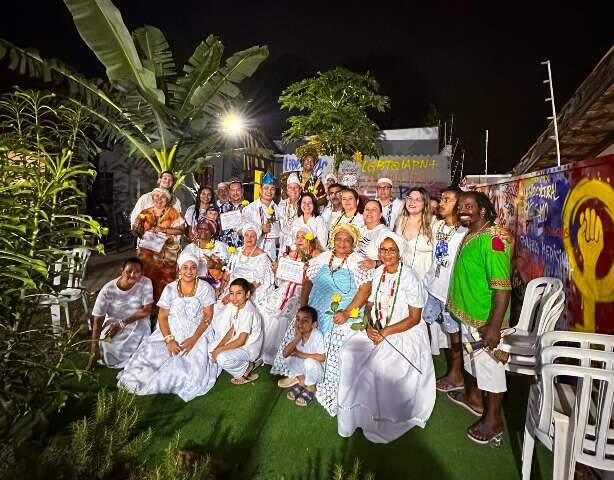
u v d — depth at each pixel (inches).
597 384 122.4
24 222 106.5
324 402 151.9
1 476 89.0
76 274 128.4
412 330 147.4
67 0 249.4
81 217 113.5
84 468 98.7
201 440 133.0
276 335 191.5
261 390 167.3
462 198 141.3
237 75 317.4
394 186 539.8
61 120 140.8
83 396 155.9
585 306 143.1
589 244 141.5
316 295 169.6
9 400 104.0
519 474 120.0
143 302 191.2
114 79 280.5
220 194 273.3
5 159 109.7
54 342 117.7
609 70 176.9
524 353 137.0
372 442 134.6
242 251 210.2
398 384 139.9
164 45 324.5
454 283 146.6
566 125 231.0
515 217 246.2
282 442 133.5
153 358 166.9
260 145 644.7
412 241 189.3
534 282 156.2
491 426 135.3
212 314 174.4
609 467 91.8
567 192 161.3
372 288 152.7
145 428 138.9
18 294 110.0
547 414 100.4
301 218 219.1
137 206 249.9
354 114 464.4
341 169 514.0
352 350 142.1
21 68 265.9
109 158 481.4
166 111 294.7
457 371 171.8
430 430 141.9
